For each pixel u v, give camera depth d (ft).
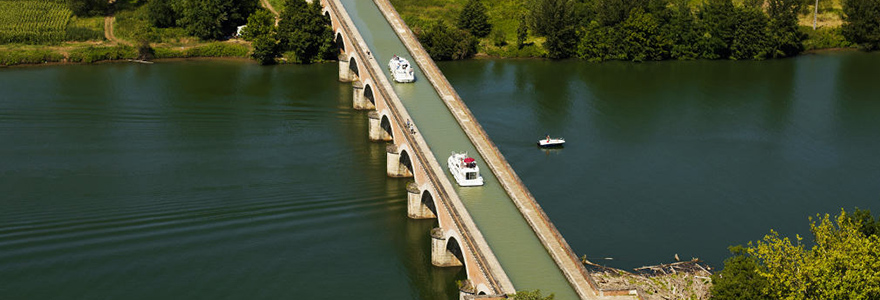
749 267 452.35
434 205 602.85
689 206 631.97
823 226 450.71
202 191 641.81
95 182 650.84
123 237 570.05
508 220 537.65
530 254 501.56
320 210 619.67
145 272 531.50
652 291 491.31
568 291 467.52
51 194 628.28
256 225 593.01
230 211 611.06
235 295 512.63
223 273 533.55
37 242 560.20
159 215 600.80
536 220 531.50
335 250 566.77
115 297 505.66
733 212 623.36
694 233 588.91
